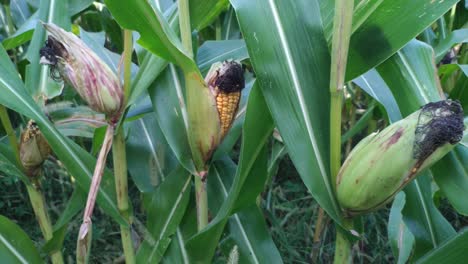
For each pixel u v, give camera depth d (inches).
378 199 27.2
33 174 39.3
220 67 31.4
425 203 34.8
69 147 35.4
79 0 53.3
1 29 63.5
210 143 32.4
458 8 56.9
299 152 28.8
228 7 58.6
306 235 68.0
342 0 25.6
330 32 33.7
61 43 30.8
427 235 34.1
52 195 71.1
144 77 33.3
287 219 71.5
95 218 69.3
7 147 40.4
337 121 27.6
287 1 30.6
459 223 71.2
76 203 39.1
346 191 27.6
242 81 31.6
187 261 38.1
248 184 33.6
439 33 55.4
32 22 46.8
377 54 31.1
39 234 66.9
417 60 35.0
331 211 28.7
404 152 25.8
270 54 29.5
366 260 67.3
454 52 59.2
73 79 31.2
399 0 30.6
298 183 80.3
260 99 29.7
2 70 33.7
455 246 29.7
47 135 34.2
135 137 44.4
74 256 63.4
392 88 35.0
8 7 58.6
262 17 29.9
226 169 40.1
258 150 30.9
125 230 37.8
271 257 37.7
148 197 41.9
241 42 40.6
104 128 39.4
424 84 34.4
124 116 32.9
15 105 32.7
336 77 26.8
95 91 31.2
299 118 29.3
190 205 40.0
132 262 38.5
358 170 27.0
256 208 38.5
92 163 36.5
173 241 38.9
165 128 35.3
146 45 29.3
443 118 25.2
